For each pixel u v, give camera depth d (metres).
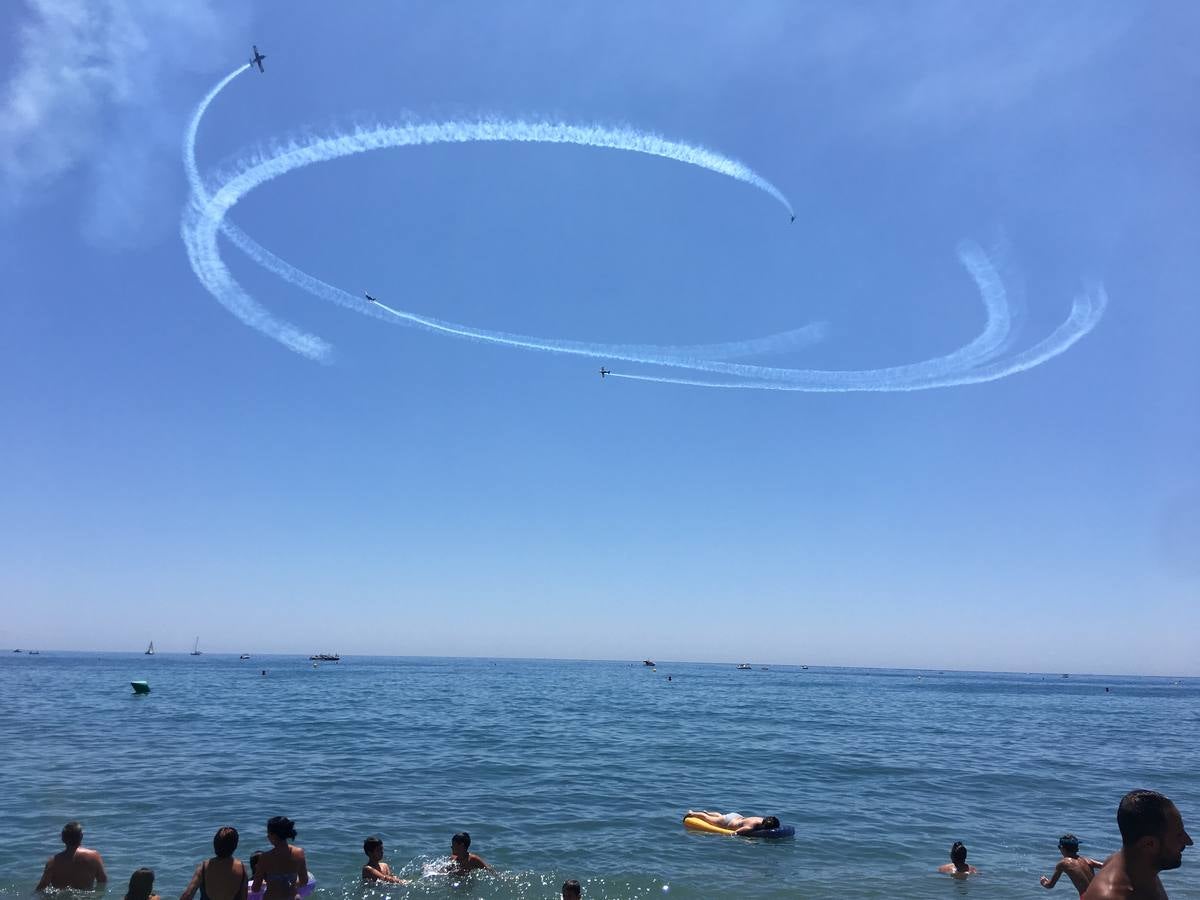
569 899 13.35
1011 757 35.91
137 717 46.78
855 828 20.72
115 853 16.62
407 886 15.24
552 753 34.12
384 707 58.97
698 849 18.28
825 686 131.12
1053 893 15.29
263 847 17.41
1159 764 33.91
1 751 30.50
